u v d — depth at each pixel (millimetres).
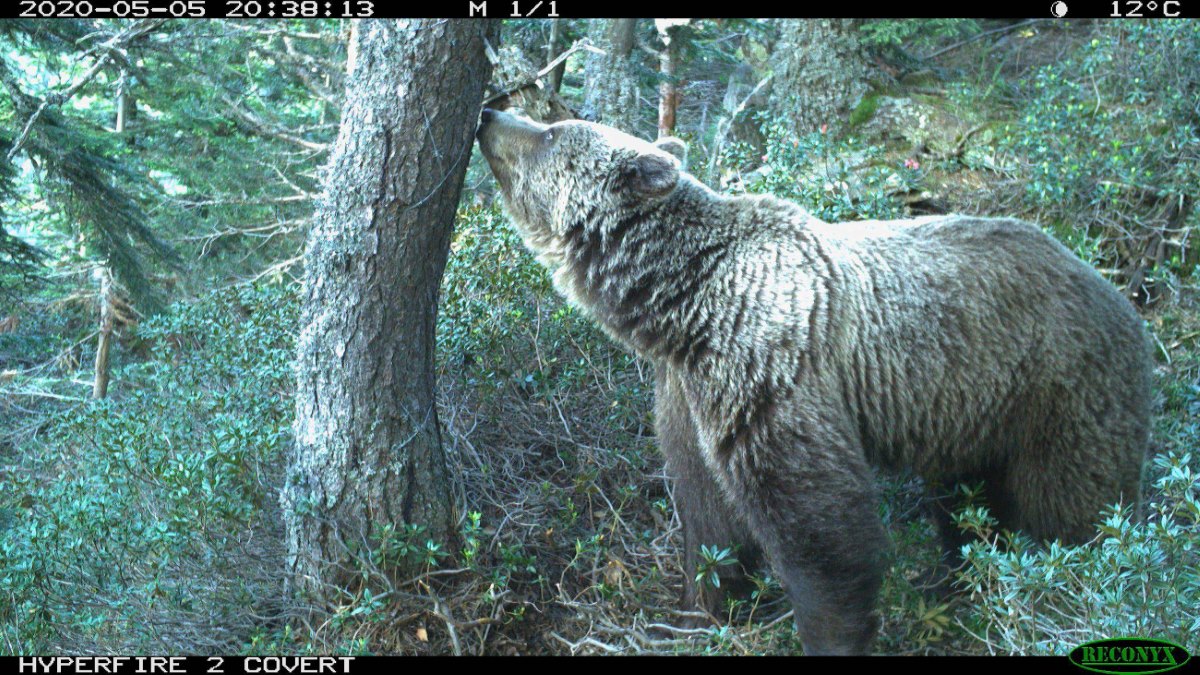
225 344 8062
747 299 5125
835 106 11570
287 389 7320
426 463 5719
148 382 9469
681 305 5258
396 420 5590
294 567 5707
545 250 5793
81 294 13836
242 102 13898
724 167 8758
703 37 14703
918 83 12195
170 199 13938
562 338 7383
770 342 5020
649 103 12672
